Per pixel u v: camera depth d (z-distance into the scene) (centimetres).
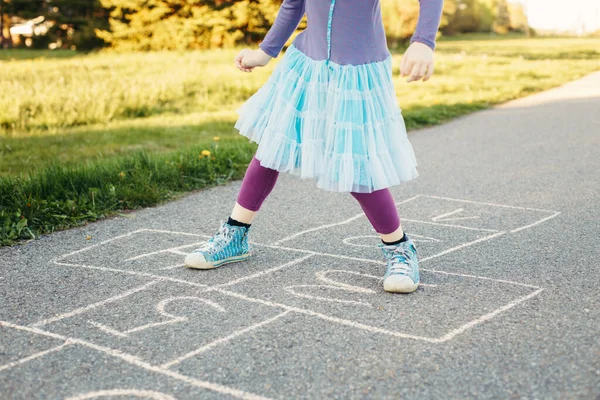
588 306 272
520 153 634
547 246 355
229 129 739
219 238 323
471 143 692
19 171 515
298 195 475
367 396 206
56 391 210
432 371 221
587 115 860
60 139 661
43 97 803
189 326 257
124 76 1057
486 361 227
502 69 1487
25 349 239
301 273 316
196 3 1850
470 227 395
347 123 279
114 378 218
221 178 523
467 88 1139
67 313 271
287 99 291
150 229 395
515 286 296
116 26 1880
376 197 289
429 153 643
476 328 253
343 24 279
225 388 211
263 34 1911
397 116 292
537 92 1155
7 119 727
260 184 315
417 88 1138
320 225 400
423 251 349
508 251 348
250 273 316
